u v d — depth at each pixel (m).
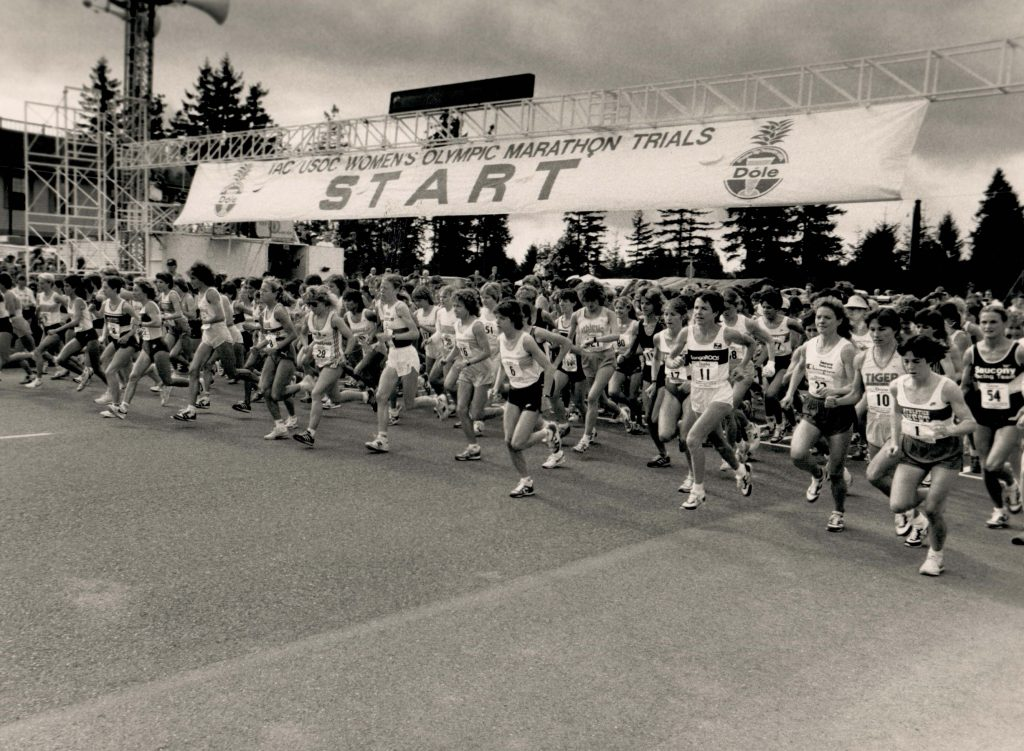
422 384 13.91
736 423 8.81
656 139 17.00
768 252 60.62
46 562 5.23
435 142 20.72
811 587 5.27
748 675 3.93
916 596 5.16
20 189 44.38
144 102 26.39
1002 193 74.00
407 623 4.44
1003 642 4.44
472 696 3.62
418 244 58.62
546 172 18.31
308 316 9.71
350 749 3.16
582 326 9.97
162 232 25.66
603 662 4.02
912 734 3.42
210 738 3.20
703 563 5.71
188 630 4.25
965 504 7.87
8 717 3.33
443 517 6.68
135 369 11.07
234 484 7.52
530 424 7.42
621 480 8.40
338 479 7.91
